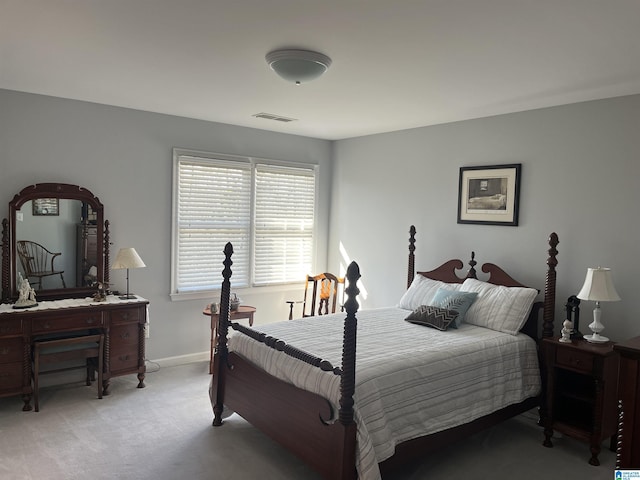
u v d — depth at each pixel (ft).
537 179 12.97
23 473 9.14
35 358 11.88
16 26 7.94
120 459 9.79
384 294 17.25
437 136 15.48
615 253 11.53
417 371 9.41
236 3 6.91
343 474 7.91
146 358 15.40
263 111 14.28
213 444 10.59
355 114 14.24
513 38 8.02
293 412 9.17
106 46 8.88
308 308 19.08
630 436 6.99
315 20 7.45
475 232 14.42
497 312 12.34
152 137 15.01
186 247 16.01
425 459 10.41
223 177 16.61
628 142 11.32
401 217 16.63
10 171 12.82
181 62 9.73
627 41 8.07
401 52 8.80
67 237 13.65
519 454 10.73
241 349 11.09
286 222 18.34
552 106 12.66
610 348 10.54
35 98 13.03
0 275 12.94
